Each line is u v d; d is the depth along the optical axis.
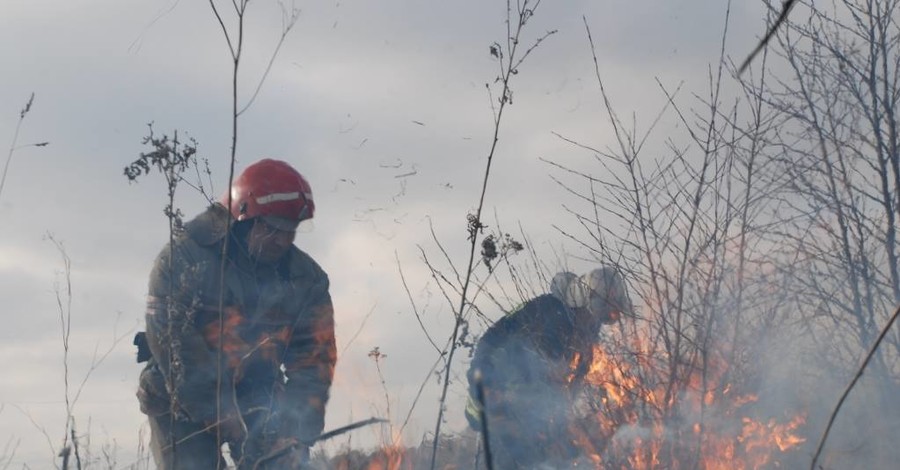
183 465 5.67
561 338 6.03
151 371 5.80
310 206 5.95
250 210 5.82
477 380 3.03
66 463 5.50
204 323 5.73
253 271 5.85
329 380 6.02
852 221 6.14
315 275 6.10
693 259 5.67
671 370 5.46
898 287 6.11
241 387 5.78
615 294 5.85
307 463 5.71
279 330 5.88
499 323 6.21
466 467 6.35
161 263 5.73
